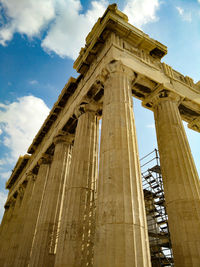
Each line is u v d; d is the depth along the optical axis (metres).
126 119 11.20
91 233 11.52
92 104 16.45
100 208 8.73
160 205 18.25
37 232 16.62
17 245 22.98
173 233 11.13
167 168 13.10
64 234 11.23
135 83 15.54
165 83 16.12
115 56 13.82
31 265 14.99
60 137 21.02
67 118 19.53
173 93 16.02
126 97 12.23
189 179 11.98
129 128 10.97
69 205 12.24
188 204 11.15
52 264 15.15
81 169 13.53
